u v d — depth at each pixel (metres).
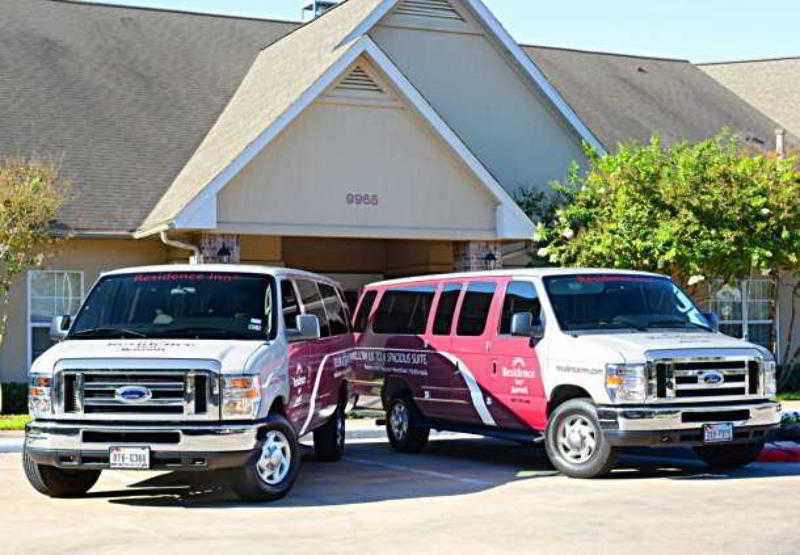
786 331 30.58
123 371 11.31
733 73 36.94
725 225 21.80
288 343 12.68
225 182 21.39
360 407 17.84
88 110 25.91
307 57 25.05
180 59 28.48
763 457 15.30
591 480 13.30
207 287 12.70
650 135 30.98
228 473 12.02
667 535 9.71
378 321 17.45
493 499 11.89
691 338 13.71
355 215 22.83
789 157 23.81
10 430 18.94
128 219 23.48
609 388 13.12
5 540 9.86
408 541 9.60
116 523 10.64
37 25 28.28
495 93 27.86
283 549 9.30
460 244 24.56
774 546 9.20
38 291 23.39
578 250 22.41
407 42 27.22
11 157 23.31
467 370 15.39
